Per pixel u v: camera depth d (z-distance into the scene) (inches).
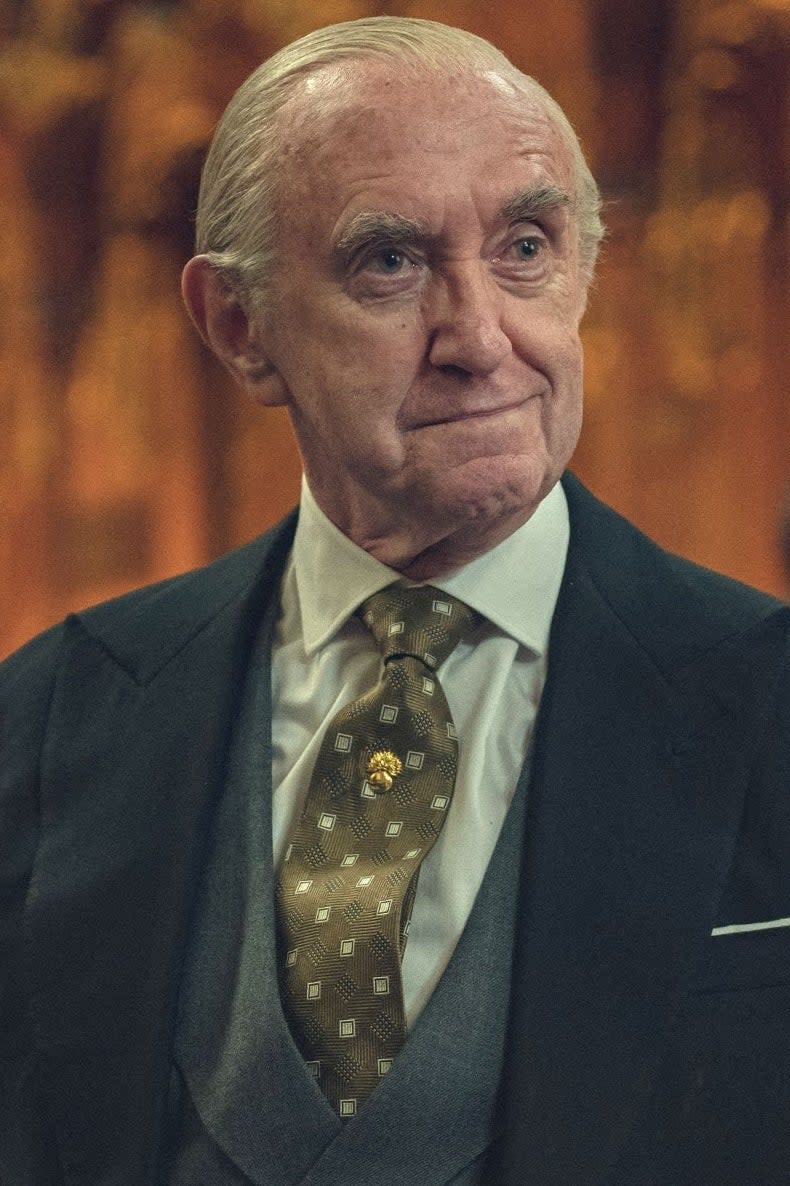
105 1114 76.7
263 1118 72.1
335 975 73.0
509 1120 69.7
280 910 76.1
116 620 90.4
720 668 75.7
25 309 232.2
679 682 75.9
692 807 73.0
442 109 74.1
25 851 84.7
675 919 70.7
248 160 78.7
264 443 235.3
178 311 233.1
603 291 211.5
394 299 74.7
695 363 209.2
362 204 73.8
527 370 75.1
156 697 84.9
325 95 75.9
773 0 196.5
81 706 87.0
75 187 230.8
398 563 80.4
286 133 76.9
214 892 78.7
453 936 73.2
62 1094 78.2
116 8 225.5
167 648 86.7
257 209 78.2
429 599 80.3
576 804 73.6
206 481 236.1
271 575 88.1
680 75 203.3
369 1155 70.1
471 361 73.2
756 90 202.1
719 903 71.3
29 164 229.8
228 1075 73.5
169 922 77.9
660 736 74.9
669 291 208.4
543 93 77.8
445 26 77.6
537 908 71.8
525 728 77.8
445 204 73.3
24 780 86.4
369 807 77.2
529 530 81.2
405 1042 71.5
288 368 79.2
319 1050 72.6
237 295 82.1
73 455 235.6
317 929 74.2
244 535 236.1
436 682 78.7
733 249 205.6
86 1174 76.7
